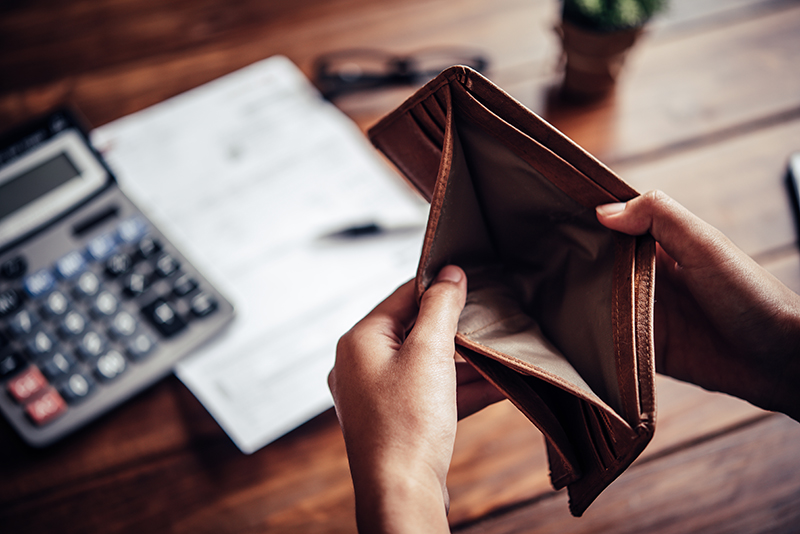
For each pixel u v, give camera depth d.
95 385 0.40
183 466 0.40
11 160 0.44
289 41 0.57
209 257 0.47
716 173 0.49
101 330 0.42
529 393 0.26
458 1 0.59
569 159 0.25
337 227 0.48
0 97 0.54
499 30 0.57
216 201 0.49
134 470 0.39
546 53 0.56
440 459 0.25
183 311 0.43
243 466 0.40
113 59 0.56
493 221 0.30
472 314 0.29
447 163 0.24
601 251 0.28
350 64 0.56
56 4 0.59
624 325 0.24
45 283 0.43
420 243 0.47
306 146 0.52
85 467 0.40
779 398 0.35
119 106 0.54
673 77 0.54
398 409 0.25
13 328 0.41
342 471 0.40
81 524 0.38
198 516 0.38
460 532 0.38
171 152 0.51
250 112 0.53
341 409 0.28
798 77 0.54
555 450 0.27
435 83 0.25
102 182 0.46
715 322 0.33
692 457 0.40
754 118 0.52
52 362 0.40
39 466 0.39
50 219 0.44
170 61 0.56
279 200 0.49
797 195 0.48
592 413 0.24
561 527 0.38
